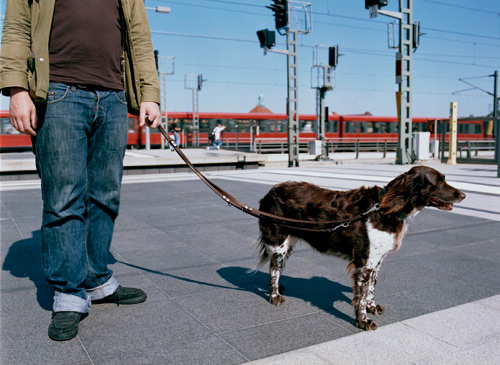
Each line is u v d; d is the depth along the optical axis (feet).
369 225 10.11
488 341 9.32
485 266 14.76
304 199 11.25
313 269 14.58
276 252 11.55
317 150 74.23
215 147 83.25
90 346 9.05
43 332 9.68
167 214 23.94
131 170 49.32
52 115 9.06
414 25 58.29
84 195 9.93
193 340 9.36
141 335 9.57
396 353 8.80
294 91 60.95
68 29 9.11
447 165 60.64
